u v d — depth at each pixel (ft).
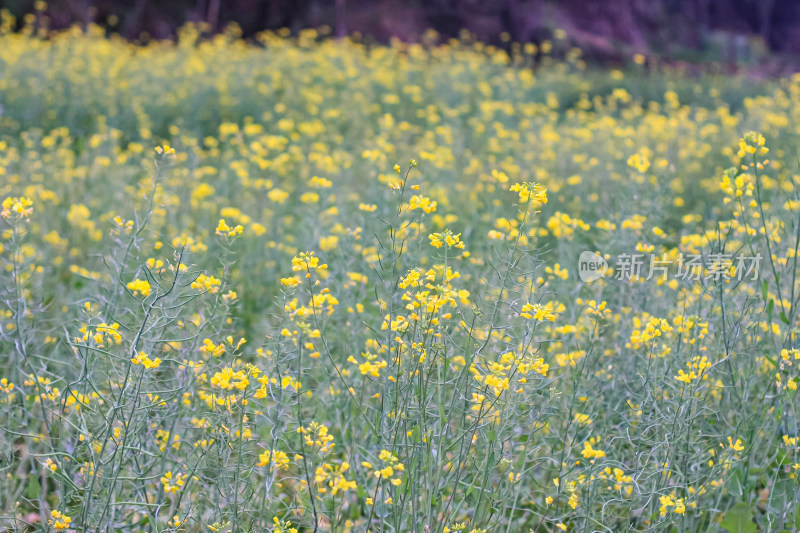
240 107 29.63
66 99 28.17
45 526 7.63
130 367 7.40
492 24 62.95
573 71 54.08
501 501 7.89
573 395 8.53
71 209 16.63
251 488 7.66
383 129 23.79
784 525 8.59
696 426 9.30
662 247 13.24
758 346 9.55
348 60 38.24
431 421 8.21
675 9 86.89
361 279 11.34
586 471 7.97
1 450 8.52
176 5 61.16
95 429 7.85
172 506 8.14
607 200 16.52
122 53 41.29
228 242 8.95
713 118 29.99
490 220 14.78
